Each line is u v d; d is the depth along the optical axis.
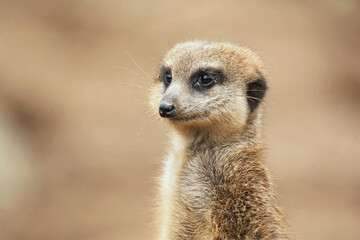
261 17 20.27
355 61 19.22
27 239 13.48
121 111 16.44
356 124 17.00
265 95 7.94
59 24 19.55
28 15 19.61
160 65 8.31
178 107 7.36
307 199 14.15
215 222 6.90
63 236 13.43
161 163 8.20
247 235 6.83
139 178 15.10
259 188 7.02
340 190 14.57
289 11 21.06
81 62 18.11
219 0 20.84
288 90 17.78
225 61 7.68
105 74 17.62
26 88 16.59
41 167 15.14
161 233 7.50
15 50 17.78
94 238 13.20
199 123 7.38
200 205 7.12
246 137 7.42
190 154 7.40
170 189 7.37
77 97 16.89
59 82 17.16
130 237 13.04
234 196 6.95
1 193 13.96
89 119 16.28
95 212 14.11
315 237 12.64
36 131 15.91
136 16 19.95
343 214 13.57
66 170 15.24
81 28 19.48
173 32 18.75
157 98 8.11
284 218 7.38
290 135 16.27
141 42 18.36
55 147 15.67
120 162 15.45
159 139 15.58
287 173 15.01
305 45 19.42
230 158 7.20
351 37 20.39
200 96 7.47
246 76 7.71
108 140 15.88
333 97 17.97
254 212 6.88
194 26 19.12
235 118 7.39
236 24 19.58
